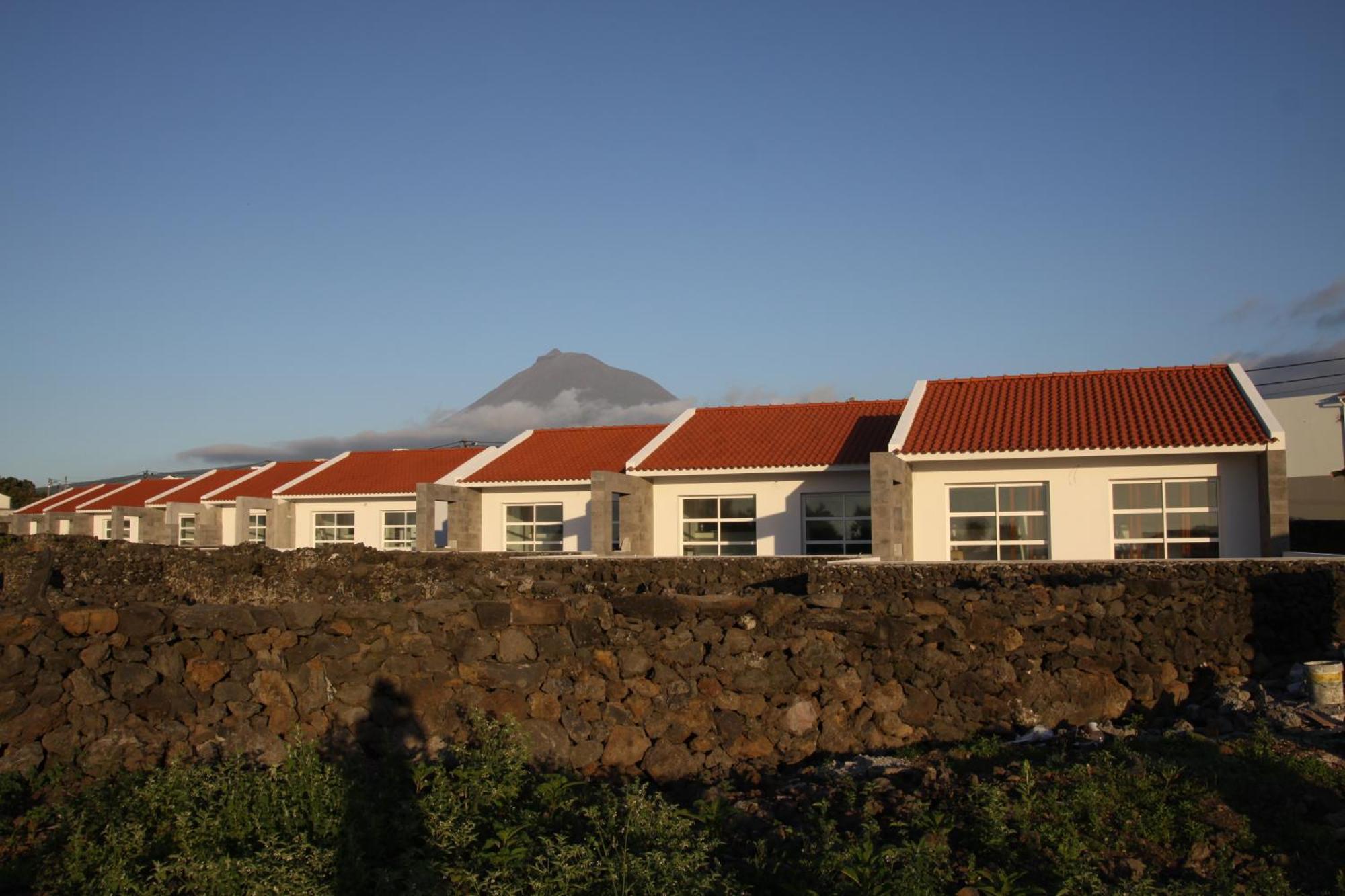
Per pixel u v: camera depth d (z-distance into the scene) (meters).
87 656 10.34
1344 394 36.19
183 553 21.50
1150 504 23.08
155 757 10.40
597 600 12.00
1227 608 12.26
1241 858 7.21
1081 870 7.07
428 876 7.37
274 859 7.67
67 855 7.98
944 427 25.11
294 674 11.26
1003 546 23.98
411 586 17.39
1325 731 9.71
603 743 11.41
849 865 7.15
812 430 30.20
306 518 40.81
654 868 7.39
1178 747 9.23
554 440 36.50
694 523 29.12
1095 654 11.80
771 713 11.48
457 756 10.45
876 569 18.70
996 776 8.84
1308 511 41.09
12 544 20.31
